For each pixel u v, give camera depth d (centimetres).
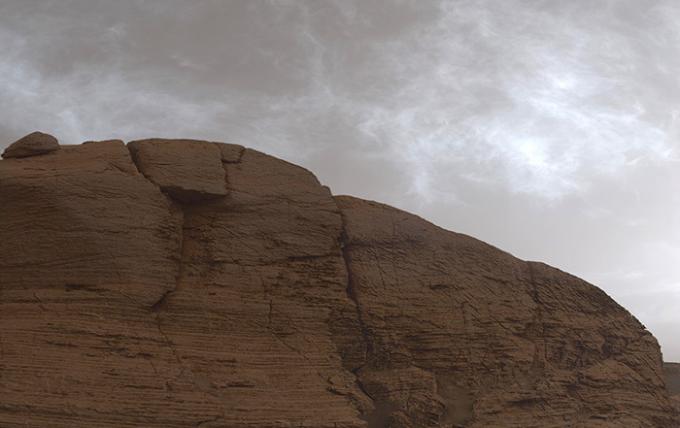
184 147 2358
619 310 2886
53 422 1889
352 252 2497
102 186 2167
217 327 2202
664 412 2708
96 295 2086
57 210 2114
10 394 1886
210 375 2127
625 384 2702
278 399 2161
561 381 2606
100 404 1947
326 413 2186
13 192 2116
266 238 2355
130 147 2348
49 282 2088
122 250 2142
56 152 2269
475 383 2497
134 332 2086
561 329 2731
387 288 2488
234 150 2422
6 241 2106
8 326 1995
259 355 2216
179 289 2220
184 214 2330
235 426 2066
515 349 2597
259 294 2289
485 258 2697
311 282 2381
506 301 2664
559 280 2809
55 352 1980
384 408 2352
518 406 2503
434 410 2375
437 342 2497
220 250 2294
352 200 2605
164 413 1998
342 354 2378
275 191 2408
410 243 2583
